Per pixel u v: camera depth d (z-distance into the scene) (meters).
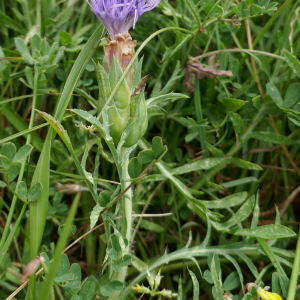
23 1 0.20
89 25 0.21
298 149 0.21
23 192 0.15
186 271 0.19
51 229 0.19
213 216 0.17
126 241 0.15
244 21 0.21
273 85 0.18
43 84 0.18
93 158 0.22
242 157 0.20
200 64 0.19
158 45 0.22
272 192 0.21
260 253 0.17
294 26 0.19
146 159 0.15
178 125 0.22
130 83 0.15
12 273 0.16
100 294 0.16
